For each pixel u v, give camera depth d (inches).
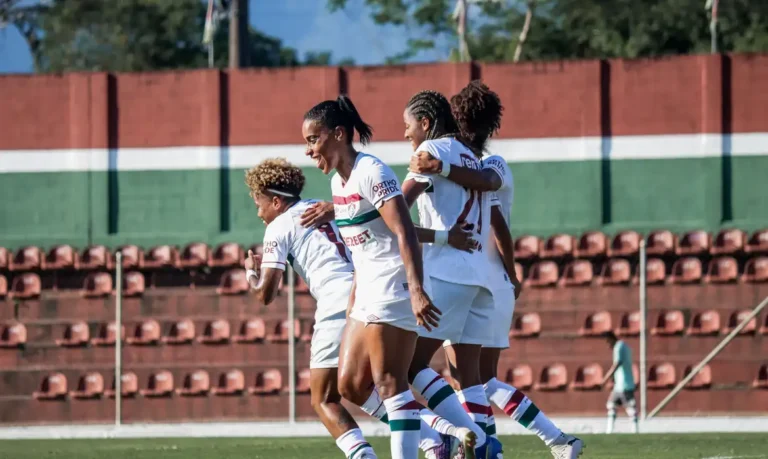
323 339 807.7
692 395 2351.1
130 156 2664.9
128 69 4785.9
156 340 2514.8
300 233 835.4
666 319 2423.7
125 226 2655.0
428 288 740.7
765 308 2393.0
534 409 869.8
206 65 4837.6
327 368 807.7
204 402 2463.1
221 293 2544.3
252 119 2642.7
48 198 2672.2
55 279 2593.5
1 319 2561.5
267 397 2453.2
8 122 2684.5
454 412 778.8
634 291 2453.2
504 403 874.1
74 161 2669.8
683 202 2532.0
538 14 4365.2
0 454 1510.8
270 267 831.7
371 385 757.3
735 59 2536.9
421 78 2603.3
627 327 2436.0
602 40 4180.6
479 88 869.2
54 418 2482.8
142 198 2655.0
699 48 4045.3
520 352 2436.0
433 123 837.2
